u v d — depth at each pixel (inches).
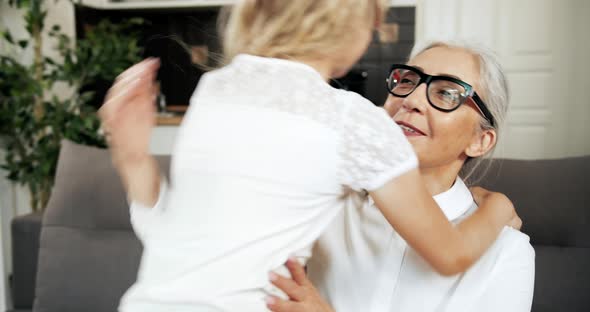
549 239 58.0
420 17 134.2
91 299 64.2
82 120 103.7
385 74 168.7
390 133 26.8
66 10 132.7
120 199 66.4
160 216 30.3
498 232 34.1
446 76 35.4
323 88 26.9
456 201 38.4
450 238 28.8
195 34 173.2
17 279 72.6
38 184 110.3
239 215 26.0
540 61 129.0
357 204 40.2
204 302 25.6
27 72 99.8
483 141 37.6
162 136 146.7
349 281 38.9
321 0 26.8
